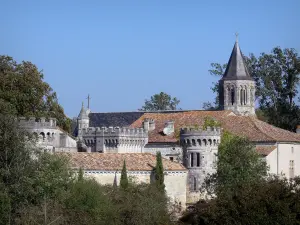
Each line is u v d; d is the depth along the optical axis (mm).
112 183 156375
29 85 176500
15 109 167500
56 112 185625
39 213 122438
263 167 161000
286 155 192375
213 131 179250
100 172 156125
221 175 158625
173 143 184625
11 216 122812
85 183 132750
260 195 134000
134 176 157875
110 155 162875
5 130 128000
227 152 161625
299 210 133125
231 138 173500
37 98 178000
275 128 198500
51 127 166125
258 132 192375
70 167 140375
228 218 133375
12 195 124000
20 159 127250
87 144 188125
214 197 160125
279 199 134125
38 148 133250
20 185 124688
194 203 167250
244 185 140625
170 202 150000
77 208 128250
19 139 129125
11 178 125438
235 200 135250
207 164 178750
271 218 131500
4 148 126812
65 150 176000
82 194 129625
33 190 125500
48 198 127438
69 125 193500
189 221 140375
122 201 135875
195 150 179875
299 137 199250
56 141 174625
